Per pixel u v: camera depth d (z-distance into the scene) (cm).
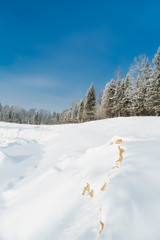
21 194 551
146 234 166
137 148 427
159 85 2280
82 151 827
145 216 187
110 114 3544
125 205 205
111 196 228
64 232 273
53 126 2505
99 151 616
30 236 329
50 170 648
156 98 2284
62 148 1115
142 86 2614
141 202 209
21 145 1441
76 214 312
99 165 481
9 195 565
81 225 264
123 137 610
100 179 370
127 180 264
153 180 254
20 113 9056
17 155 1095
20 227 374
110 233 173
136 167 308
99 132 1346
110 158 480
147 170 288
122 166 333
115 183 263
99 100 4522
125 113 3105
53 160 871
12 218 420
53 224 323
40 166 867
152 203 205
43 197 461
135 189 236
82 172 503
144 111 2719
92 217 264
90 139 1112
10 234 364
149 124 1062
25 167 867
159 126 912
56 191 462
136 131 895
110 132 1194
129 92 2844
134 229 174
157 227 172
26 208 441
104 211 208
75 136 1378
